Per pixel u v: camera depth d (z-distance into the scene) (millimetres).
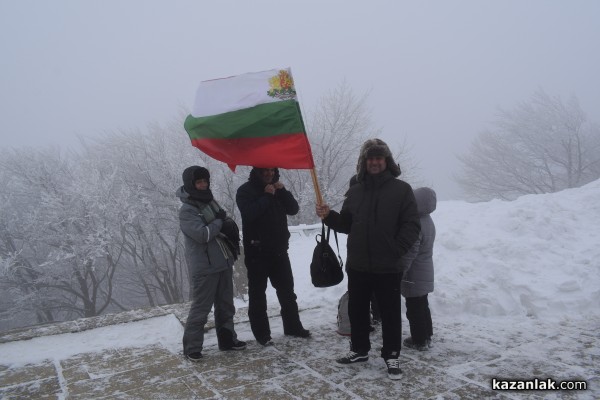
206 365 3775
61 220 17797
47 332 4957
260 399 3109
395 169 3576
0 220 18297
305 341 4246
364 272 3479
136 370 3773
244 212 4078
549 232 5902
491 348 3801
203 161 18281
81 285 19250
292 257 7957
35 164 18781
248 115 3908
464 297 4793
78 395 3328
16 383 3672
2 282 18609
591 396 2924
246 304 5910
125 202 17719
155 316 5383
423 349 3846
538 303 4578
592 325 4148
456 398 2980
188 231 3799
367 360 3695
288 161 3877
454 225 6434
